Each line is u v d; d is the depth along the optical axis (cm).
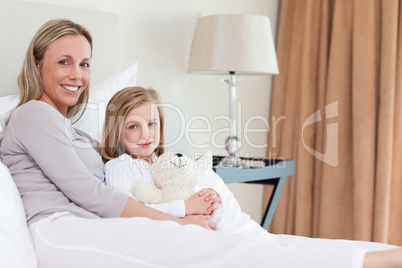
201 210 154
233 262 110
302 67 289
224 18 241
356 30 268
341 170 277
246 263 109
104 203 141
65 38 160
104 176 163
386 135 257
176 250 114
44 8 205
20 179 146
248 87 303
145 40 254
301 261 106
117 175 158
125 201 143
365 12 265
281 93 308
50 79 160
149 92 177
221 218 161
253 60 239
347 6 275
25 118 145
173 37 266
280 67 307
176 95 270
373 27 264
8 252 117
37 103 147
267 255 109
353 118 268
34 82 160
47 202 141
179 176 158
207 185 170
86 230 123
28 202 141
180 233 117
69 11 213
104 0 237
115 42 228
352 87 271
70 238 123
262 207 316
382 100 259
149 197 155
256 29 242
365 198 262
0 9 193
